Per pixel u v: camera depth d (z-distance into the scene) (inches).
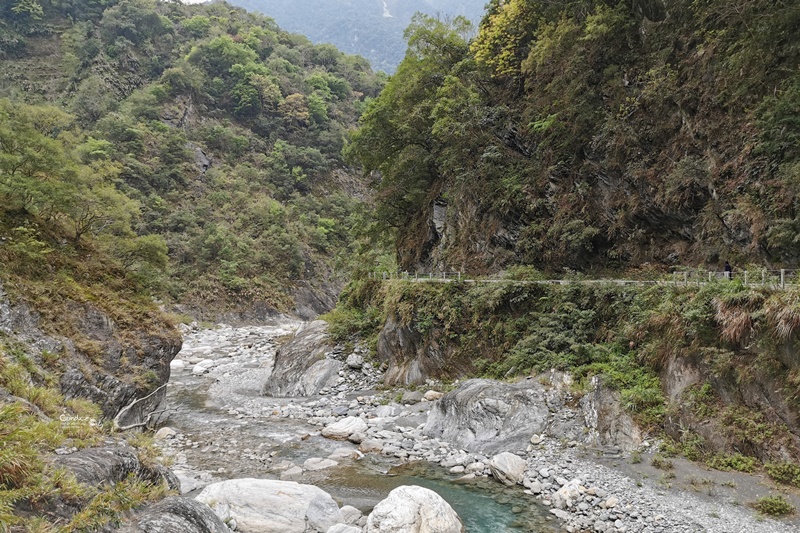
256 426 755.4
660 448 531.8
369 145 1310.3
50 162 759.1
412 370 919.7
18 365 478.6
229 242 2551.7
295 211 3075.8
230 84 3663.9
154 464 361.1
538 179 1000.2
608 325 710.5
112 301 761.0
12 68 3169.3
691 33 812.0
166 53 3661.4
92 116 2910.9
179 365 1312.7
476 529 424.5
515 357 753.0
